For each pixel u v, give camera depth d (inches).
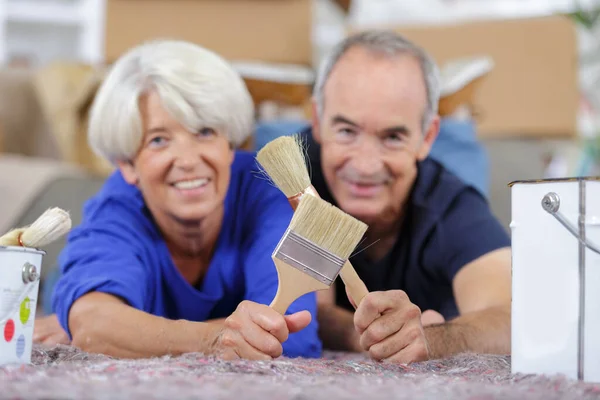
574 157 115.0
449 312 60.5
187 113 47.7
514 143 103.4
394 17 131.6
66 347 39.7
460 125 78.4
